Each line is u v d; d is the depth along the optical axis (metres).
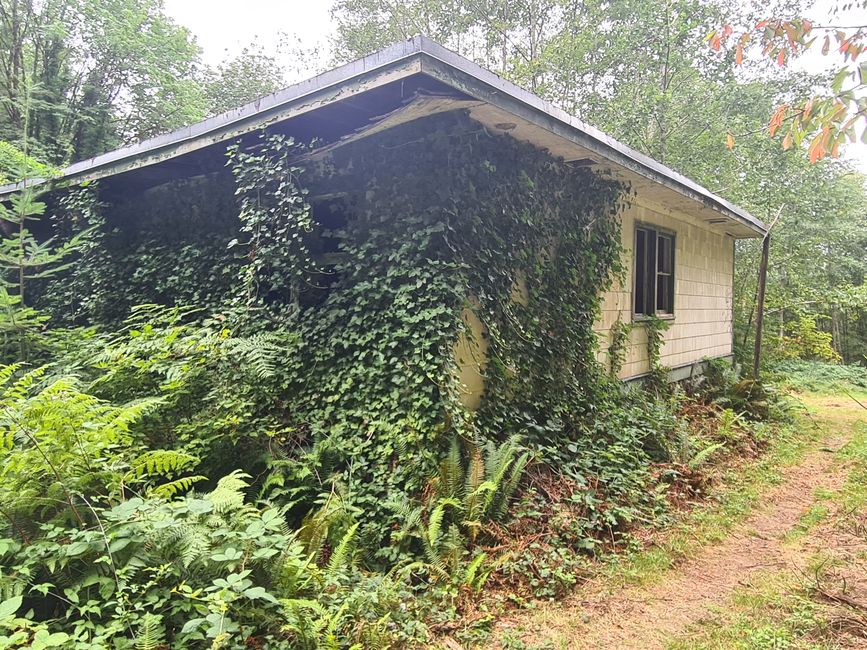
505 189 5.03
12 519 2.53
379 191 4.75
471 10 16.58
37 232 7.79
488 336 4.86
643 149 14.42
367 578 3.26
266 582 2.65
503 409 4.93
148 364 4.35
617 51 14.16
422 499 3.94
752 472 5.93
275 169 4.94
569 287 5.98
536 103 4.14
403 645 2.71
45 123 12.26
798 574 3.58
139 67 13.92
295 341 4.84
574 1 15.45
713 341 10.54
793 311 16.73
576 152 5.57
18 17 12.19
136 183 6.59
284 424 4.71
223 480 3.31
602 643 2.83
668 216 8.53
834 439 7.86
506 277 5.03
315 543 3.43
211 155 5.55
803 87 13.36
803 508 5.00
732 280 11.52
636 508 4.53
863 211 20.28
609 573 3.61
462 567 3.42
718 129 13.98
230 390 4.52
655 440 5.92
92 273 6.84
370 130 4.57
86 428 2.88
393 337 4.38
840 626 2.87
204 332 4.80
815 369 14.66
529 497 4.25
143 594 2.35
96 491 2.81
